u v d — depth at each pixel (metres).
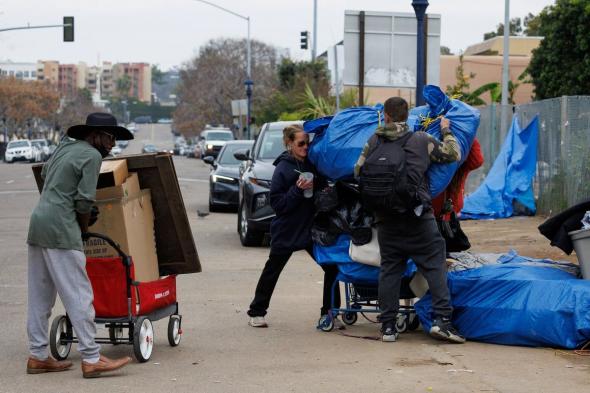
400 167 7.94
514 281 8.32
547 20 42.91
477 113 8.70
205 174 45.50
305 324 9.54
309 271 13.36
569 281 8.19
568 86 41.31
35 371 7.54
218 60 83.38
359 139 8.66
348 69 17.39
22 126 114.81
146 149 93.62
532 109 19.95
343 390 6.86
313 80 44.09
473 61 58.81
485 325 8.38
